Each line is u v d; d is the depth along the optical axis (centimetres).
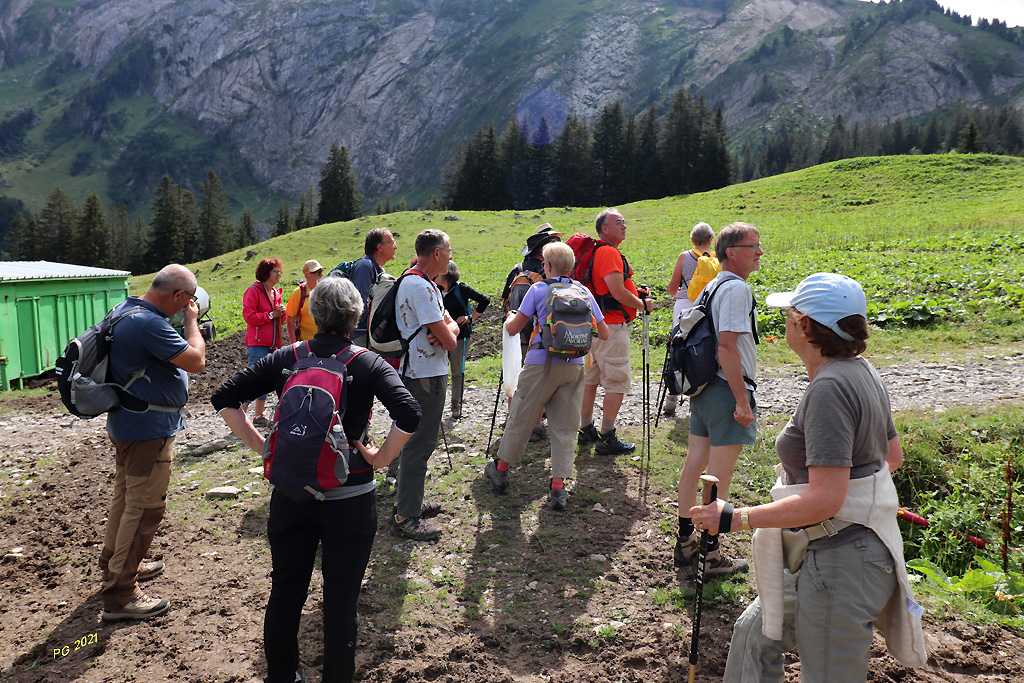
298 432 309
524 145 10931
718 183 9888
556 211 5816
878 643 375
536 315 550
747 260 428
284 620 328
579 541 509
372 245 584
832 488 242
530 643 392
